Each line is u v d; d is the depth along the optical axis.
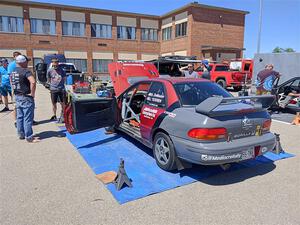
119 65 9.12
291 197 3.29
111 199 3.23
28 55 26.33
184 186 3.58
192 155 3.42
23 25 25.81
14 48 25.73
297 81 9.59
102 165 4.28
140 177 3.82
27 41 26.14
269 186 3.59
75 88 12.80
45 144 5.45
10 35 25.44
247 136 3.65
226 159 3.38
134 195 3.30
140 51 31.36
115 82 9.00
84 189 3.48
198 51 26.42
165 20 30.66
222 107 3.65
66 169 4.14
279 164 4.39
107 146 5.24
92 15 28.50
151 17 31.14
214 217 2.87
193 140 3.42
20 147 5.25
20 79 5.30
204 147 3.32
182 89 4.12
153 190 3.43
